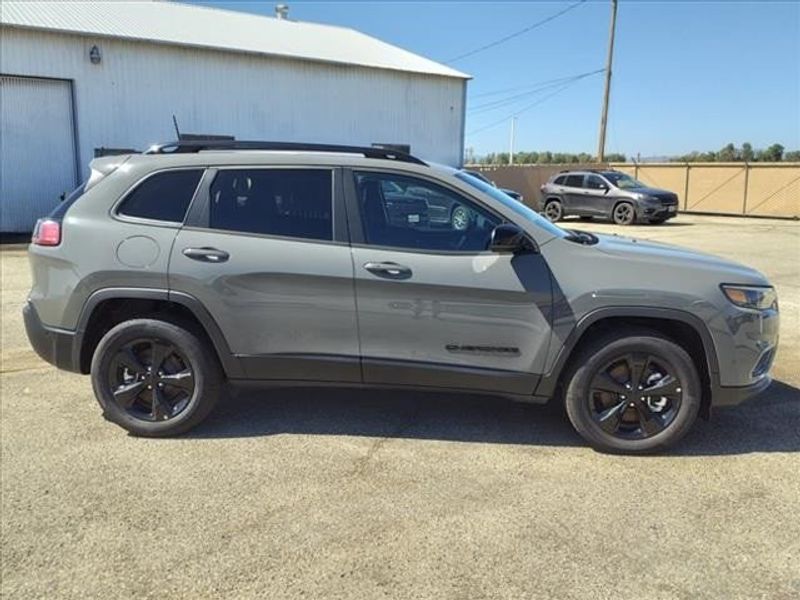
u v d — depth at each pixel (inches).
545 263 156.1
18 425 173.8
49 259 164.7
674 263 158.7
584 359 157.5
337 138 884.6
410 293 156.2
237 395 194.4
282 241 159.2
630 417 160.4
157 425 165.9
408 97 945.5
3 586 109.1
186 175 163.8
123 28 722.8
